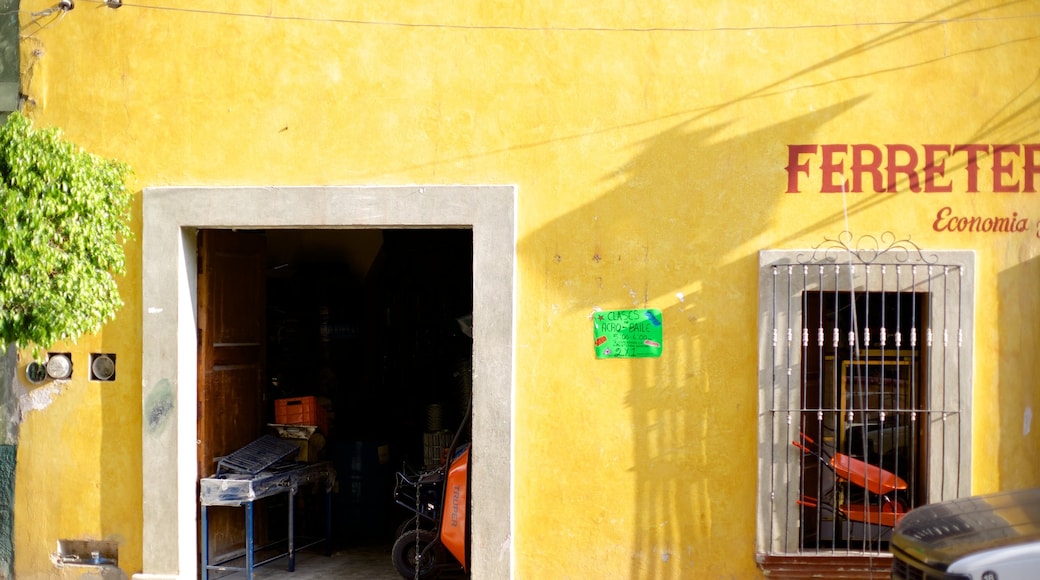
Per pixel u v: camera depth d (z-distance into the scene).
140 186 7.00
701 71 6.63
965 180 6.53
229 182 6.94
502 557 6.66
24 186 5.68
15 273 5.59
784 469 6.48
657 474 6.62
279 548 8.29
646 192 6.66
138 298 7.02
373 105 6.84
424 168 6.80
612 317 6.66
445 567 7.41
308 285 9.79
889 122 6.55
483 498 6.68
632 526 6.62
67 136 7.07
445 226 6.83
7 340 5.79
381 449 8.80
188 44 6.97
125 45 7.03
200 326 7.26
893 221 6.55
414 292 10.12
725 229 6.61
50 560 7.09
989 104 6.53
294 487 7.63
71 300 5.73
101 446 7.05
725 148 6.62
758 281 6.55
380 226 6.86
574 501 6.66
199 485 7.22
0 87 7.12
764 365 6.50
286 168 6.89
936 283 6.45
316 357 9.70
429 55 6.80
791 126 6.59
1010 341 6.48
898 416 6.67
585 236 6.69
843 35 6.57
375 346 10.10
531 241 6.73
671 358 6.62
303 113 6.88
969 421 6.41
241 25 6.93
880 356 6.65
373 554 8.20
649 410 6.62
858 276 6.48
